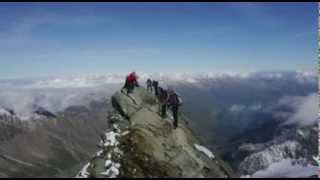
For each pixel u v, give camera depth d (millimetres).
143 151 34438
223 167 39125
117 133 37062
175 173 33719
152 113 41625
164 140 37094
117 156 33906
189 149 37656
